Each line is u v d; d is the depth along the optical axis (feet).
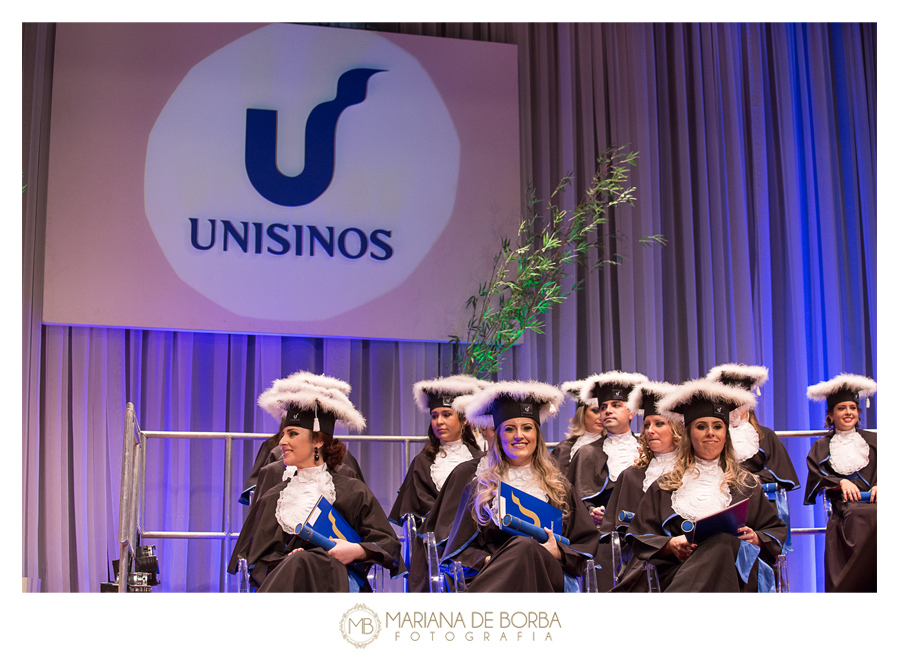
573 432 16.29
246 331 19.29
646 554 10.85
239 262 19.45
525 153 21.42
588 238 21.44
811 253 22.50
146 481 18.44
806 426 21.53
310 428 11.35
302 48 20.40
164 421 18.89
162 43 19.65
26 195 18.34
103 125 19.10
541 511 10.96
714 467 11.35
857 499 14.28
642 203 21.65
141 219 19.06
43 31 19.03
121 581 12.55
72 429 18.37
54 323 18.30
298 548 10.59
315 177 20.08
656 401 12.80
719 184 22.29
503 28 21.76
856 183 22.86
